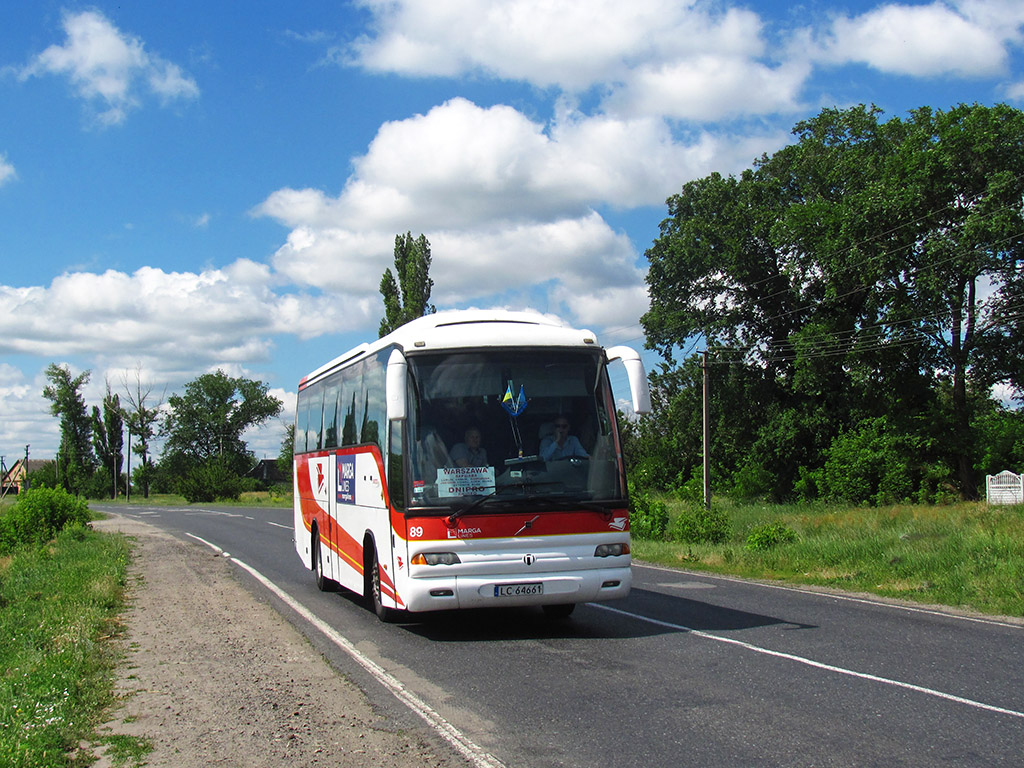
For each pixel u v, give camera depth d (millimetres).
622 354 9922
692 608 12305
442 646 9523
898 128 45219
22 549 26984
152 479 122688
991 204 38094
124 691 7723
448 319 10773
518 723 6398
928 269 39438
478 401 9719
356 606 12797
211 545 26078
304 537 16406
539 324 10766
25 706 6730
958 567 15047
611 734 6082
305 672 8320
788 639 9727
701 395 53406
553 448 9711
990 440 43125
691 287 52281
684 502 53156
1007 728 6141
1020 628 10516
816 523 30828
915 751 5621
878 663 8391
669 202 53281
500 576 9352
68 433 107812
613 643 9547
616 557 9672
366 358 11906
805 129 49562
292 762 5613
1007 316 40625
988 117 39375
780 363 51094
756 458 52438
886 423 45219
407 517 9430
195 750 5914
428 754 5711
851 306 46031
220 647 9688
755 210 49500
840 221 42406
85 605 12734
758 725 6266
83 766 5609
